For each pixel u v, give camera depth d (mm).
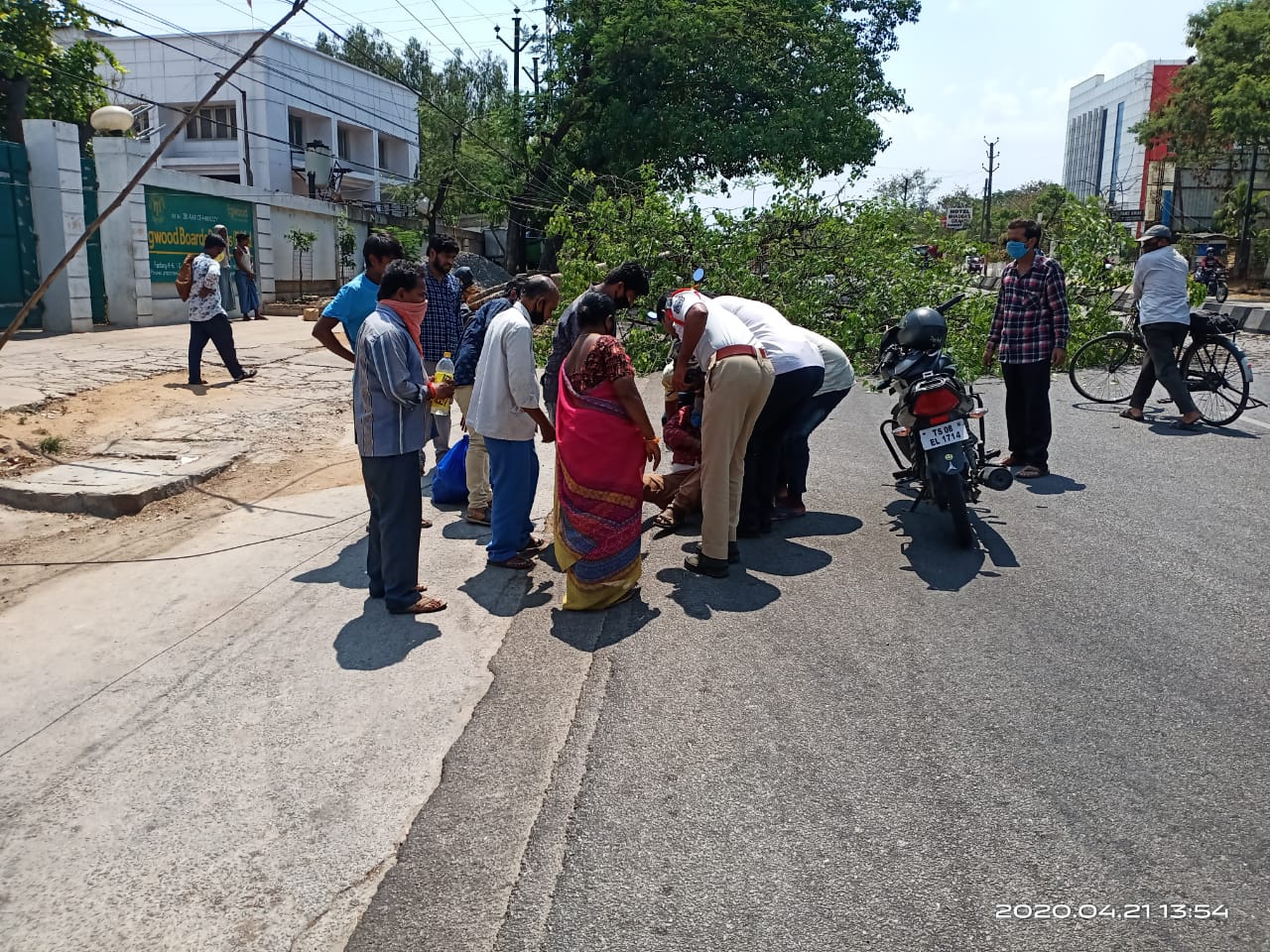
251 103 35500
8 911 2809
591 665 4219
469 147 38531
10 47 19375
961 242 12078
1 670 4367
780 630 4543
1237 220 38281
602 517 4770
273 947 2654
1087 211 12430
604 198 12477
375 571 5059
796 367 5621
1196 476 7039
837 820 3076
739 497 5398
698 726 3670
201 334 10461
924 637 4426
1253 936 2562
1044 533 5867
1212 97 34156
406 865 2951
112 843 3100
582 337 4875
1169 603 4730
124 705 3992
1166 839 2947
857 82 28281
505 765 3463
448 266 6719
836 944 2566
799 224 11562
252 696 4031
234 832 3137
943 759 3404
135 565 5695
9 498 6793
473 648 4449
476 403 5355
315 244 23641
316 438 8750
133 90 35812
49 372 10516
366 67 54312
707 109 27172
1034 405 7070
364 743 3646
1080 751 3434
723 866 2883
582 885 2824
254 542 6055
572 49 27969
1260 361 13008
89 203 15703
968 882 2787
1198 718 3643
